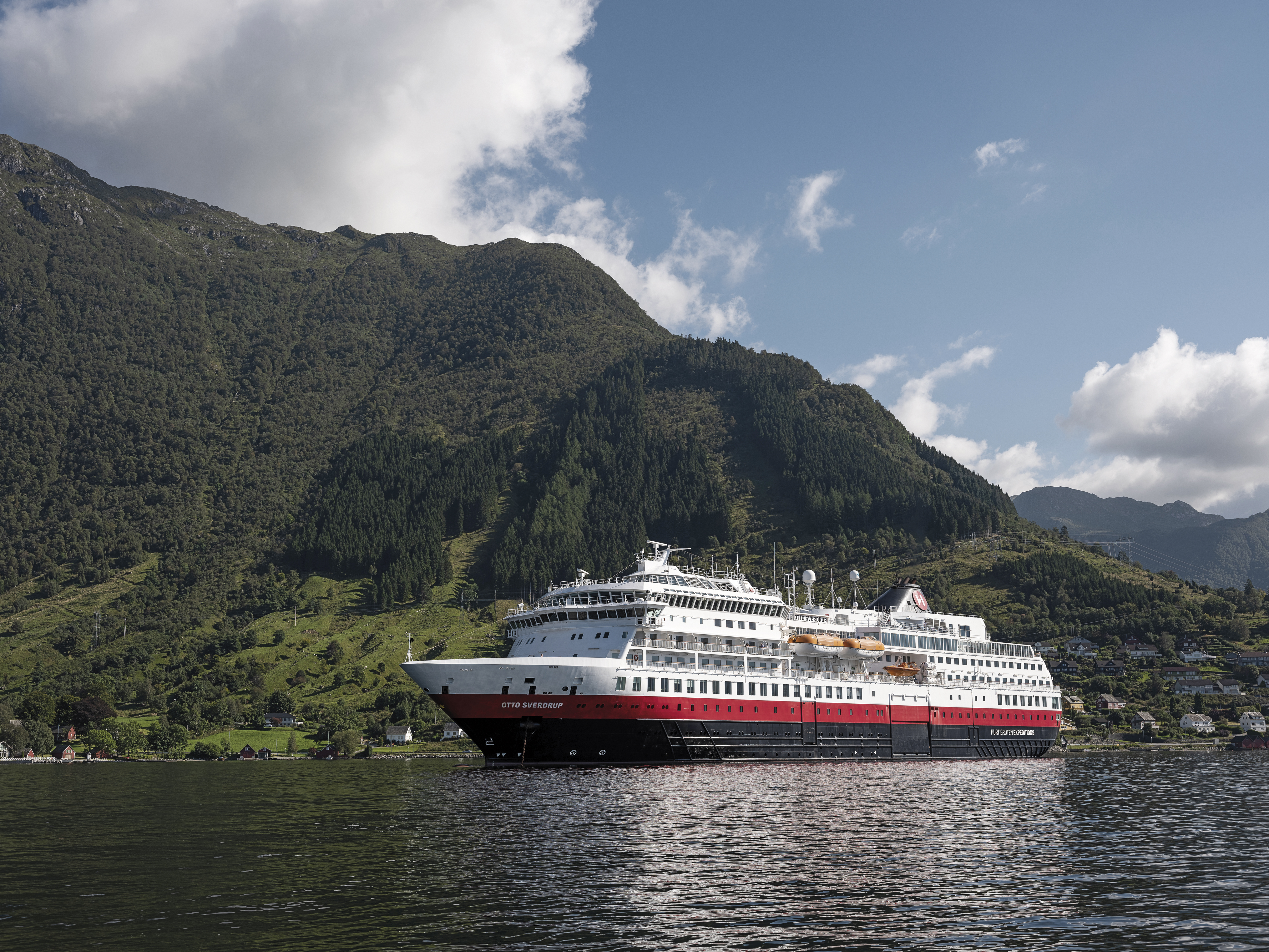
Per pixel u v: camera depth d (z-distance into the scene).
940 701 118.00
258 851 52.09
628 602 100.50
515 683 92.62
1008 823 63.16
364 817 66.44
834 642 110.38
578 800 71.88
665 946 33.88
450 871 45.72
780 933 35.56
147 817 69.44
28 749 183.38
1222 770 116.12
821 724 106.50
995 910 39.06
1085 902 40.44
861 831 58.06
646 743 95.19
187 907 39.03
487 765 97.44
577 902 39.66
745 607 106.62
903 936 35.34
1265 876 45.84
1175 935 35.84
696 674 98.25
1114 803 75.75
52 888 42.78
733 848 51.66
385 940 34.38
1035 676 130.25
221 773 130.50
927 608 130.38
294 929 35.84
